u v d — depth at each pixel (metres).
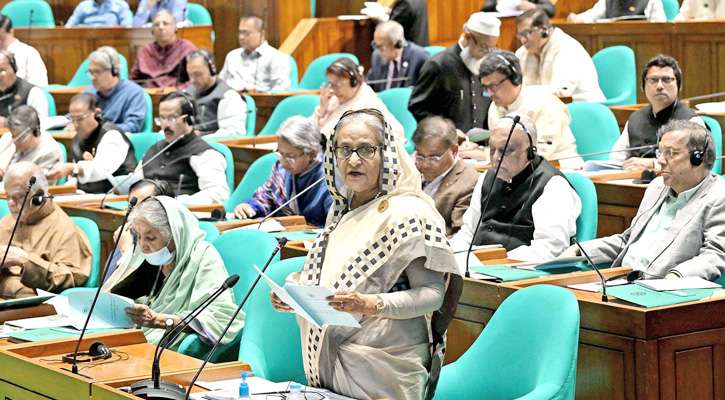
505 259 6.55
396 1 14.41
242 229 6.34
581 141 9.55
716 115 9.77
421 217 4.17
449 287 4.28
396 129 10.42
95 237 7.46
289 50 15.41
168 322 5.53
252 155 10.88
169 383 4.39
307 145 7.93
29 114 10.35
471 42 10.77
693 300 5.09
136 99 12.86
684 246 5.82
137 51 15.67
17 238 7.32
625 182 7.96
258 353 5.31
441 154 7.41
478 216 7.01
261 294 5.44
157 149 9.68
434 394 4.55
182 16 16.16
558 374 4.28
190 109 9.59
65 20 17.81
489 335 4.77
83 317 5.55
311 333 4.31
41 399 4.71
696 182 5.89
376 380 4.17
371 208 4.26
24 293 7.08
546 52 11.73
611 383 5.06
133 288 6.20
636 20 13.33
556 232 6.61
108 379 4.50
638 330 4.91
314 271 4.33
